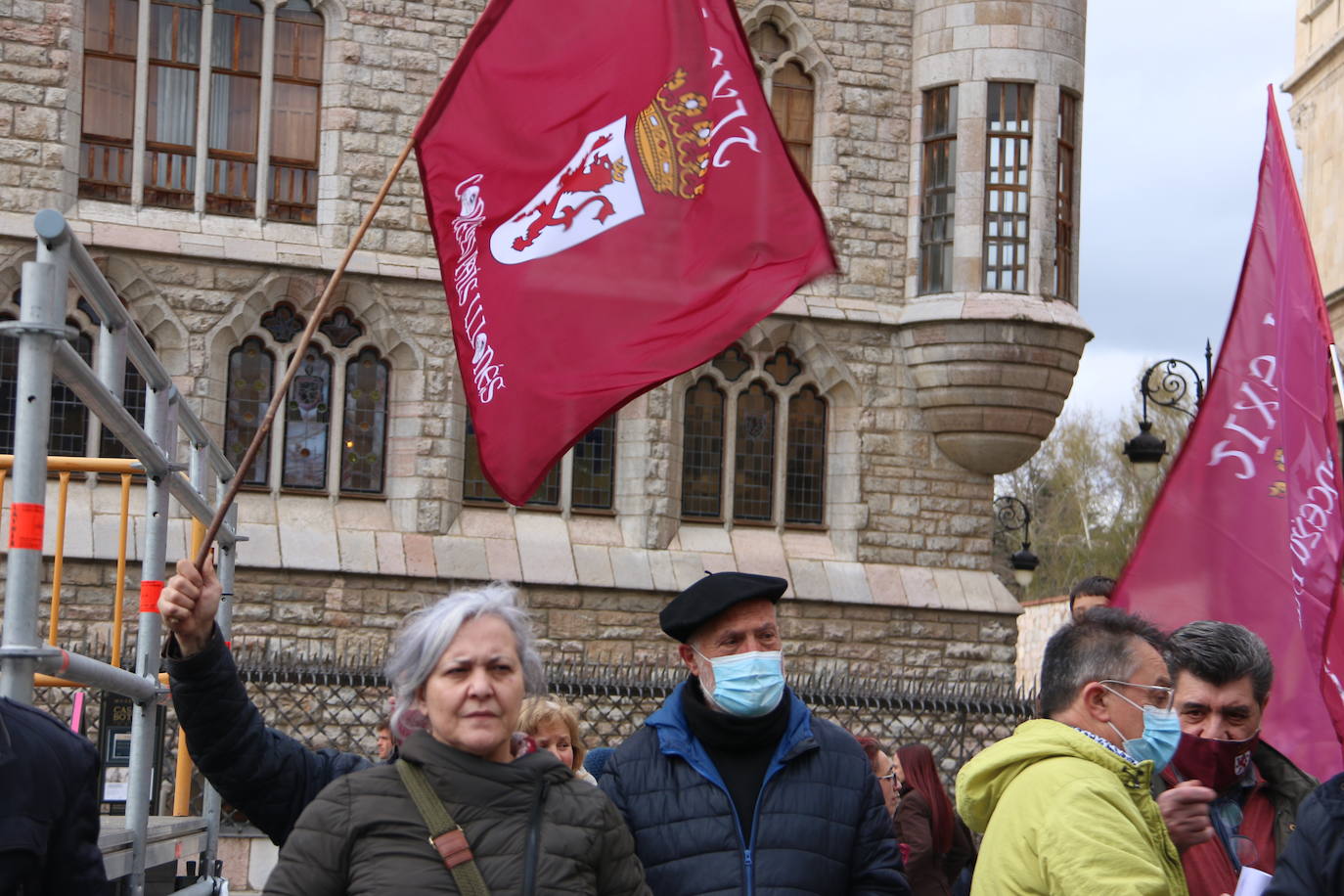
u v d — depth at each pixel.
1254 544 6.55
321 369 19.44
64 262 3.88
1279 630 6.45
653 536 20.20
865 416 21.00
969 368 20.58
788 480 21.03
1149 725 4.36
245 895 13.49
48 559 17.58
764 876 4.35
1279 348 6.71
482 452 5.96
